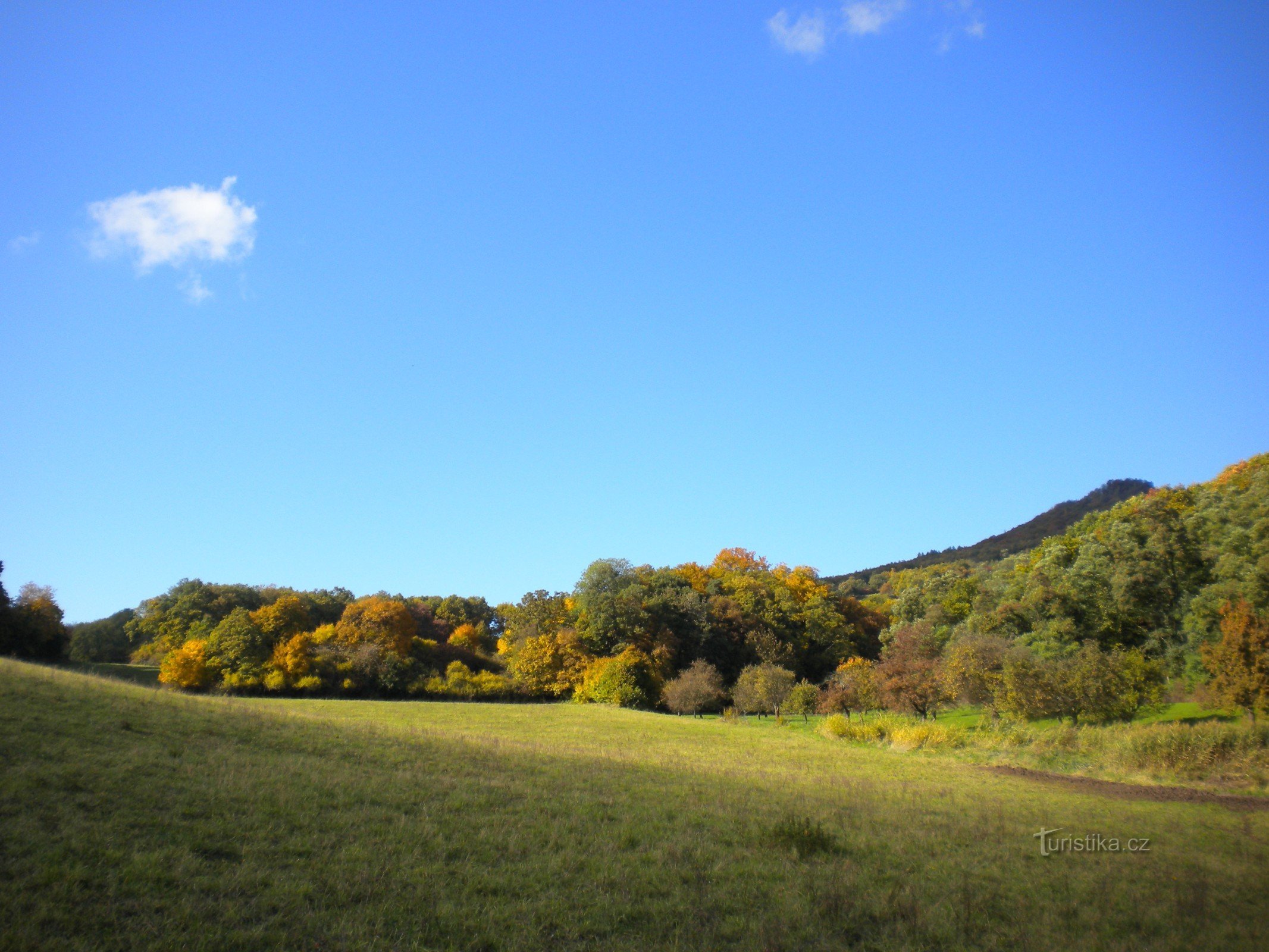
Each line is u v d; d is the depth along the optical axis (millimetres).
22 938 8094
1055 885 13414
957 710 60469
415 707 56594
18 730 16391
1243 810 22031
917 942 10344
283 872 11062
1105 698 40375
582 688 75312
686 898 11547
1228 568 50312
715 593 97062
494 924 9977
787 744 41750
